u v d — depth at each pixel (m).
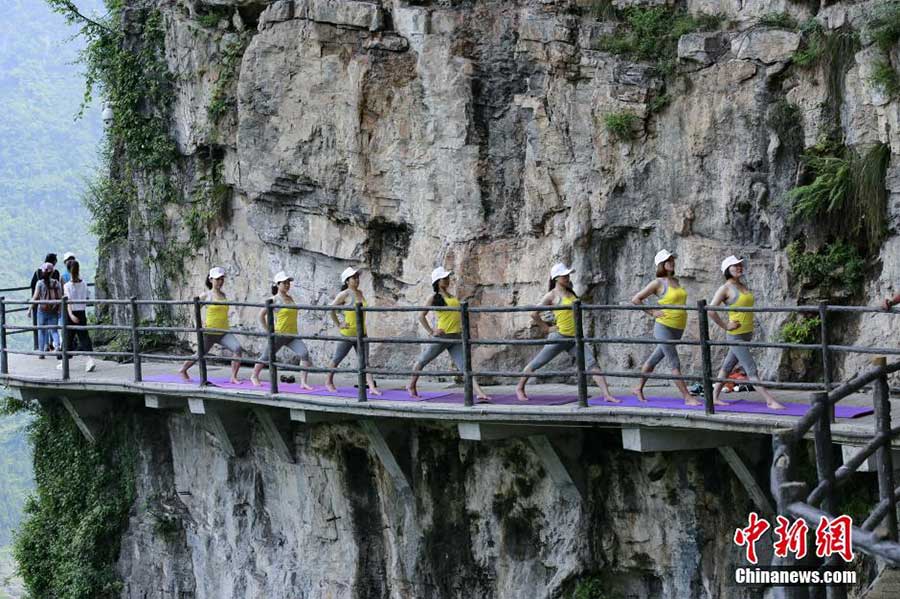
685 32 17.25
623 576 15.74
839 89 15.86
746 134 16.53
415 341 15.88
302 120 20.42
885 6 15.14
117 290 25.70
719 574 14.60
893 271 15.26
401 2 19.55
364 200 19.77
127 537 22.58
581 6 18.27
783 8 16.59
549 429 15.46
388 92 19.41
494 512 16.88
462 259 18.70
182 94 23.42
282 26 20.56
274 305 17.64
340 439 18.55
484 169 18.66
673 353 14.39
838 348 12.20
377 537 18.44
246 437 20.14
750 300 13.95
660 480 15.07
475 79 18.70
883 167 15.34
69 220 79.75
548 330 15.24
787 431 8.16
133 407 22.45
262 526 20.08
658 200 17.33
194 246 23.64
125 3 24.81
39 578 24.02
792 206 16.14
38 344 24.47
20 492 61.50
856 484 13.20
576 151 17.89
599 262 17.89
